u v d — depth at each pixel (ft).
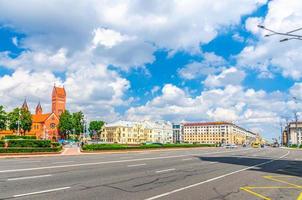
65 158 105.19
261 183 49.21
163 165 78.59
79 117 486.79
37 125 530.68
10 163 78.38
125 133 628.28
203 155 137.18
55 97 571.28
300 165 86.79
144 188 41.52
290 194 39.88
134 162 86.99
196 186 44.45
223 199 35.47
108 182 46.21
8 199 32.73
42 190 38.22
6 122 385.29
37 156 122.01
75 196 34.99
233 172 64.90
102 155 132.16
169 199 34.45
